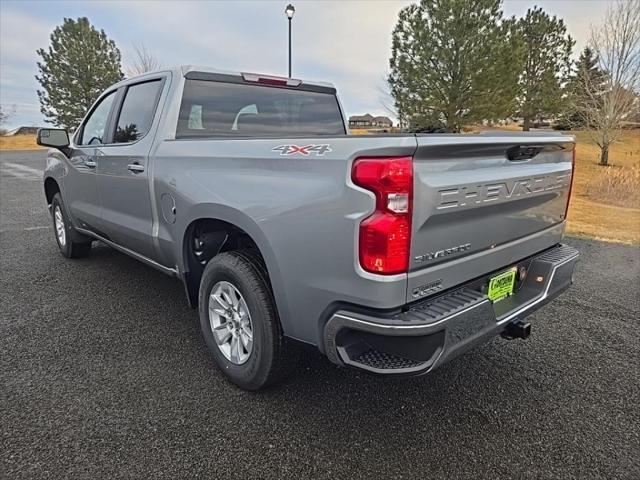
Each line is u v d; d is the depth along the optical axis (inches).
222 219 92.4
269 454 78.5
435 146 66.7
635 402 96.2
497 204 82.0
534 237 99.2
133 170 121.6
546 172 96.2
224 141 94.9
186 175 102.1
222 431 84.3
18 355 111.0
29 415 87.7
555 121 948.6
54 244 221.3
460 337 72.2
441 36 593.6
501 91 605.0
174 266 117.1
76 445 79.7
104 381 100.2
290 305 81.2
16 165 698.2
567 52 884.6
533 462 78.0
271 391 97.3
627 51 702.5
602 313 144.9
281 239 79.0
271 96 133.7
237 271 91.5
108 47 1199.6
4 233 245.8
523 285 100.0
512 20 618.2
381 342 69.9
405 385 101.0
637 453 80.5
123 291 156.3
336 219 69.6
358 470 75.2
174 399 94.0
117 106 139.9
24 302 145.6
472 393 98.7
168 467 75.1
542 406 94.3
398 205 64.8
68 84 1149.1
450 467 76.4
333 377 103.3
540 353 117.8
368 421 88.0
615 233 265.4
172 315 136.4
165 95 117.3
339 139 70.3
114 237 145.2
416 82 614.9
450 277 76.2
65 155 169.5
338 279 71.1
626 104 726.5
